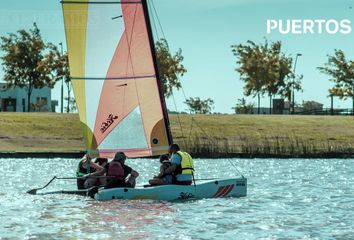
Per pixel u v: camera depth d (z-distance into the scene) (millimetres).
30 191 94250
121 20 92125
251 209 83500
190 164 89812
